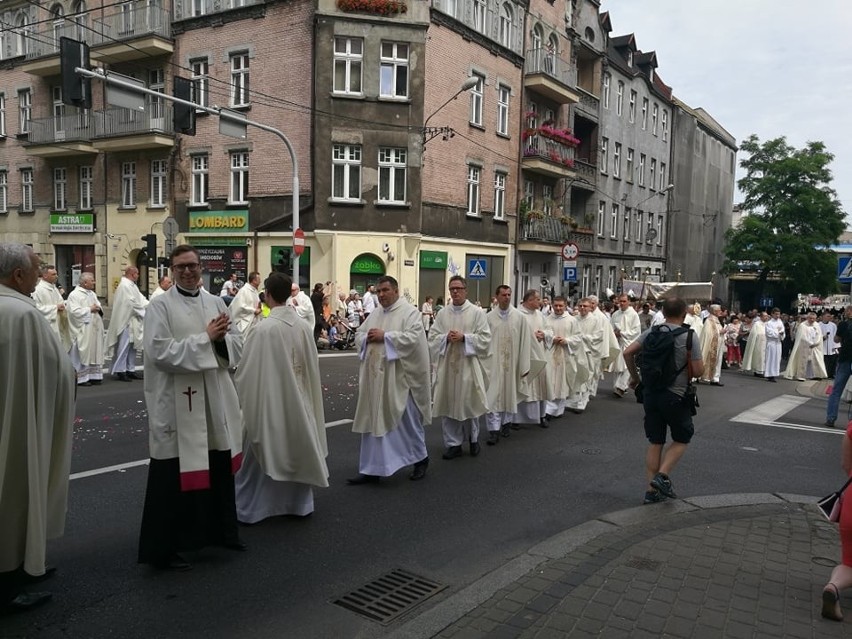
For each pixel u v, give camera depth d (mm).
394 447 6348
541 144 28234
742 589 4070
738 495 6215
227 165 23203
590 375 11164
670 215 44438
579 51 32750
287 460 5074
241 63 22891
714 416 10852
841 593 4043
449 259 24188
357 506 5707
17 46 29281
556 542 4902
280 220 21984
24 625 3590
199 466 4234
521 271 28859
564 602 3877
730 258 37750
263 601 3951
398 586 4207
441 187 23641
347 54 21344
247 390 5004
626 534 5098
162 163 24969
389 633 3588
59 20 27094
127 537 4836
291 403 5023
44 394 3646
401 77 21906
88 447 7230
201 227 23922
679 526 5293
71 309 11375
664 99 42688
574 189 33875
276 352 5012
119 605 3840
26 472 3604
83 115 26422
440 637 3502
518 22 27156
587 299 11953
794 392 15062
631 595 3975
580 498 6098
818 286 37344
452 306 7453
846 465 3920
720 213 54562
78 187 27688
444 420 7500
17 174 29641
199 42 23469
